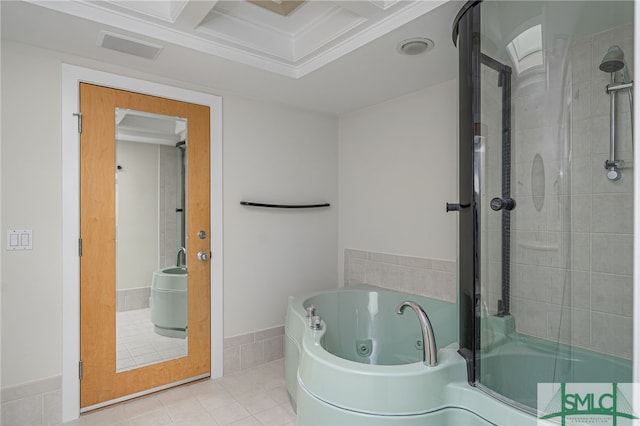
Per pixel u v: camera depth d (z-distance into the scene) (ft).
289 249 10.64
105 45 6.88
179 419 7.29
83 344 7.44
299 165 10.87
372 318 9.45
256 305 9.96
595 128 3.99
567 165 4.20
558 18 4.21
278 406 7.80
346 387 5.04
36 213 6.96
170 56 7.35
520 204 4.61
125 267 7.98
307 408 5.52
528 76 4.47
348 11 6.73
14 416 6.72
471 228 5.24
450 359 5.27
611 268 3.96
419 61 7.57
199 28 6.82
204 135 9.07
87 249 7.51
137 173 8.15
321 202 11.37
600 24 3.93
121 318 7.91
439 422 5.00
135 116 8.14
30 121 6.91
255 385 8.75
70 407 7.23
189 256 8.85
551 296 4.37
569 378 4.23
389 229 10.14
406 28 6.24
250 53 7.74
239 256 9.67
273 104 10.35
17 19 5.97
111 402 7.76
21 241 6.81
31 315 6.90
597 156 4.00
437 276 8.88
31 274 6.91
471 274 5.23
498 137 4.83
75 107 7.36
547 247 4.39
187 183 8.83
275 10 7.13
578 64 4.09
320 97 9.86
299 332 7.29
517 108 4.59
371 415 4.90
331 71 8.09
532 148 4.47
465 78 5.36
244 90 9.33
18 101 6.79
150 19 6.40
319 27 7.39
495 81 4.85
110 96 7.80
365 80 8.63
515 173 4.65
